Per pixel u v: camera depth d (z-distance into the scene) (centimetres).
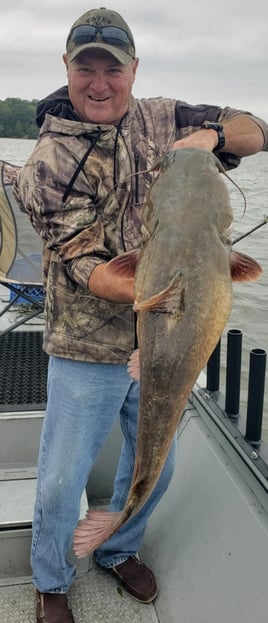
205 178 143
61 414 223
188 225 136
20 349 416
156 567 277
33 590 270
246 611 211
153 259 136
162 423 139
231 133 200
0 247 411
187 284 132
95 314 215
